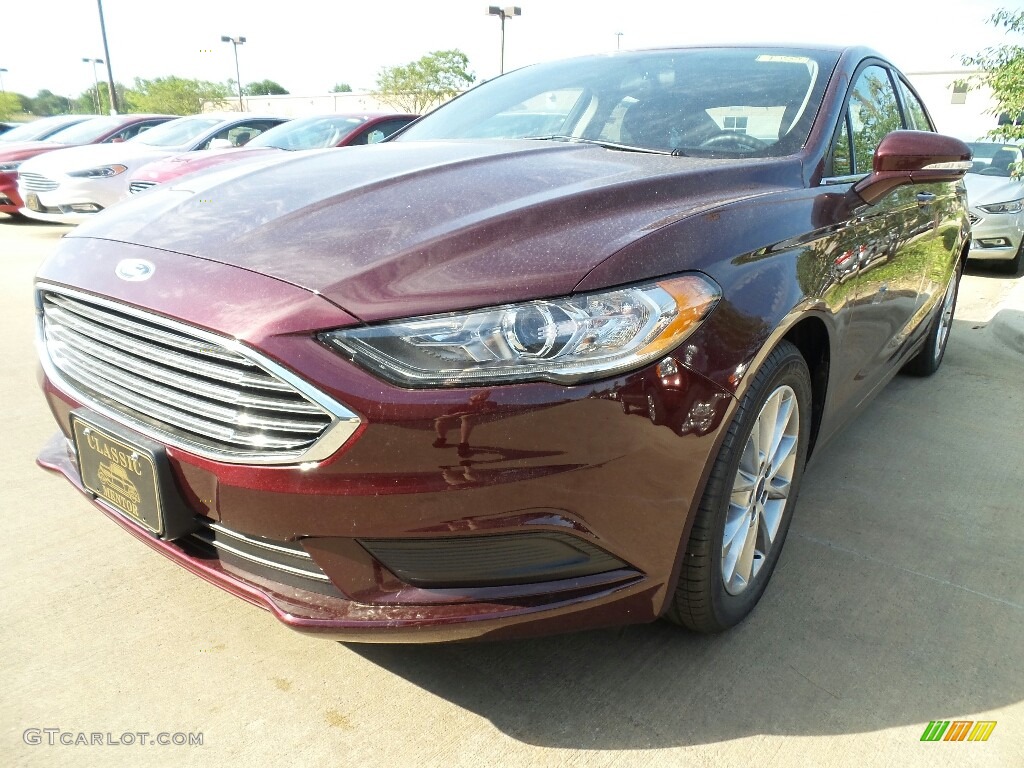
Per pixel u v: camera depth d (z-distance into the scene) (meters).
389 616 1.64
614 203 1.93
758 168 2.30
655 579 1.78
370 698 1.91
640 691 1.96
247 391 1.59
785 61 2.90
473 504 1.56
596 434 1.58
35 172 9.08
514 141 2.74
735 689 1.97
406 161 2.32
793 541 2.68
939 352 4.55
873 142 2.98
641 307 1.61
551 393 1.54
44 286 1.98
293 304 1.56
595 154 2.44
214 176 2.38
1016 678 2.04
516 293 1.56
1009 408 4.10
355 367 1.51
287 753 1.74
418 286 1.58
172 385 1.70
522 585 1.67
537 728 1.83
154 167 7.58
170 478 1.73
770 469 2.18
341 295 1.57
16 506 2.73
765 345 1.83
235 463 1.62
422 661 2.05
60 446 2.35
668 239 1.75
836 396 2.57
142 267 1.78
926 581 2.46
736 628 2.21
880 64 3.25
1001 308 6.07
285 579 1.73
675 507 1.73
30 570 2.36
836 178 2.53
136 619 2.17
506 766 1.72
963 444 3.58
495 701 1.91
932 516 2.88
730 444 1.80
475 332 1.53
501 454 1.54
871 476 3.21
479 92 3.42
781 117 2.62
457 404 1.51
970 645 2.16
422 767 1.71
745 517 2.09
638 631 2.18
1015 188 8.33
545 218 1.81
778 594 2.37
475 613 1.64
